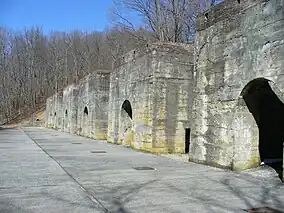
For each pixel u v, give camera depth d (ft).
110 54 168.04
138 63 46.06
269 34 23.80
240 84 26.81
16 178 23.50
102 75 69.87
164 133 41.83
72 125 92.27
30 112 200.34
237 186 21.26
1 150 43.37
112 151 43.42
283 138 31.01
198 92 32.30
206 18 31.45
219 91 29.32
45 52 229.66
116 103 55.83
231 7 27.99
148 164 31.14
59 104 119.24
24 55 224.74
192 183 22.17
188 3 91.15
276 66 23.08
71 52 218.59
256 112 27.84
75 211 15.56
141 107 44.45
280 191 19.90
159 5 94.02
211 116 30.27
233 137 27.37
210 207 16.40
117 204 16.80
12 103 212.23
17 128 139.23
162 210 15.84
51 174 25.27
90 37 203.62
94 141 62.80
